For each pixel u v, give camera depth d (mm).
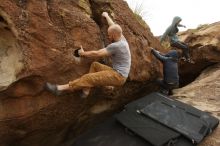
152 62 6172
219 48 8305
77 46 4227
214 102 6309
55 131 4730
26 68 3625
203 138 4797
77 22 4309
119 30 4191
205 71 8602
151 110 5105
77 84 3971
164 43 8398
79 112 4805
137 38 5777
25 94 3836
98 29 4699
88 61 4383
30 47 3652
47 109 4121
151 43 6418
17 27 3541
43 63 3766
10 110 3807
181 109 5242
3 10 3443
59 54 3926
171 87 6410
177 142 4555
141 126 4715
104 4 5137
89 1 4965
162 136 4461
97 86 4414
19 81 3703
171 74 6262
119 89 5305
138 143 4488
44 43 3795
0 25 3609
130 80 5379
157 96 5676
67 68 4074
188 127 4781
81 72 4297
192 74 9086
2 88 3605
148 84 6367
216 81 7352
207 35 8688
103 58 4570
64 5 4262
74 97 4387
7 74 3643
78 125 5164
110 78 4086
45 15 3857
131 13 6008
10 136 4129
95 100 4953
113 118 5004
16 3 3586
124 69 4180
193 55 8680
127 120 4848
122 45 4129
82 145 4656
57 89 3906
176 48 8422
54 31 3932
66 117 4602
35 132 4375
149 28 6824
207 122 4988
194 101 6410
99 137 4703
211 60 8484
